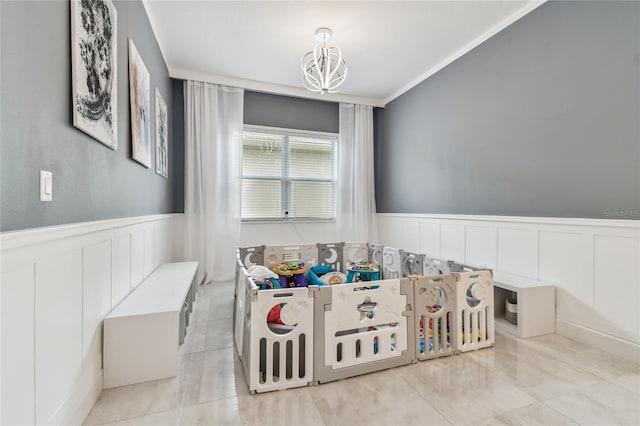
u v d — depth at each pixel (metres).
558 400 1.32
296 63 3.21
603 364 1.65
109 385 1.42
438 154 3.29
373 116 4.48
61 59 1.08
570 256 2.01
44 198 0.98
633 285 1.70
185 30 2.61
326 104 4.24
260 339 1.45
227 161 3.64
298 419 1.20
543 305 2.05
